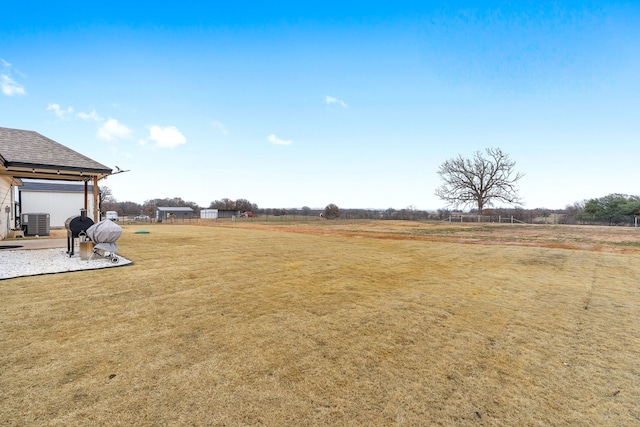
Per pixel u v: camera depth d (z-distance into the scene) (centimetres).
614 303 457
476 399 215
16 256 738
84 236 733
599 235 1736
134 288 479
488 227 2567
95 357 261
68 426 176
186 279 543
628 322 379
